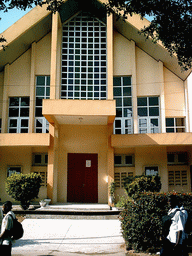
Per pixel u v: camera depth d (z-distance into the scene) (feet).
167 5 26.14
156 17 27.81
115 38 53.52
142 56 53.16
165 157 49.78
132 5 26.48
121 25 50.72
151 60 52.90
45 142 44.73
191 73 47.67
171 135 45.29
